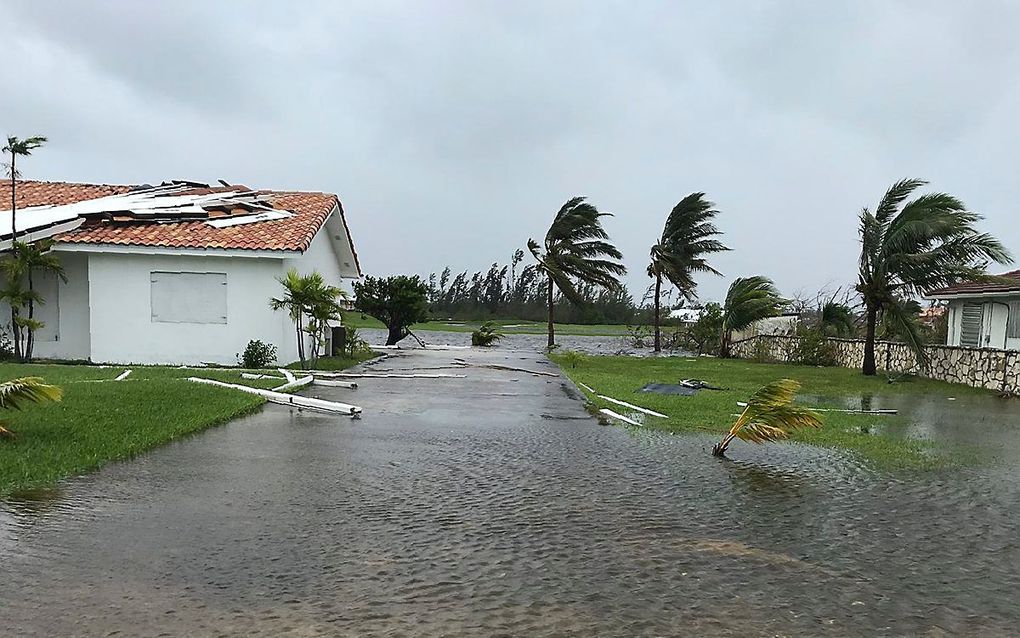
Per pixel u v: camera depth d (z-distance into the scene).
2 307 16.72
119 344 16.31
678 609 3.61
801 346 25.42
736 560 4.33
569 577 3.99
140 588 3.65
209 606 3.47
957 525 5.16
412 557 4.23
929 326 27.56
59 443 6.59
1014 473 6.90
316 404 9.78
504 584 3.86
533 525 4.91
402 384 13.72
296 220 18.12
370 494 5.58
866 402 13.50
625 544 4.57
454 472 6.41
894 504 5.69
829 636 3.36
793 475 6.64
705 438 8.48
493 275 75.88
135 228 16.88
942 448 8.21
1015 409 12.60
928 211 18.81
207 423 8.25
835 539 4.78
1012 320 19.70
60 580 3.72
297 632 3.22
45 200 19.94
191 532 4.54
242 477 5.96
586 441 8.11
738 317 28.47
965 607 3.73
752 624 3.46
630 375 17.92
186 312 16.38
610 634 3.31
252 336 16.42
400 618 3.41
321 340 17.91
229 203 19.27
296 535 4.55
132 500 5.19
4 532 4.43
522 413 10.26
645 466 6.88
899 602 3.77
